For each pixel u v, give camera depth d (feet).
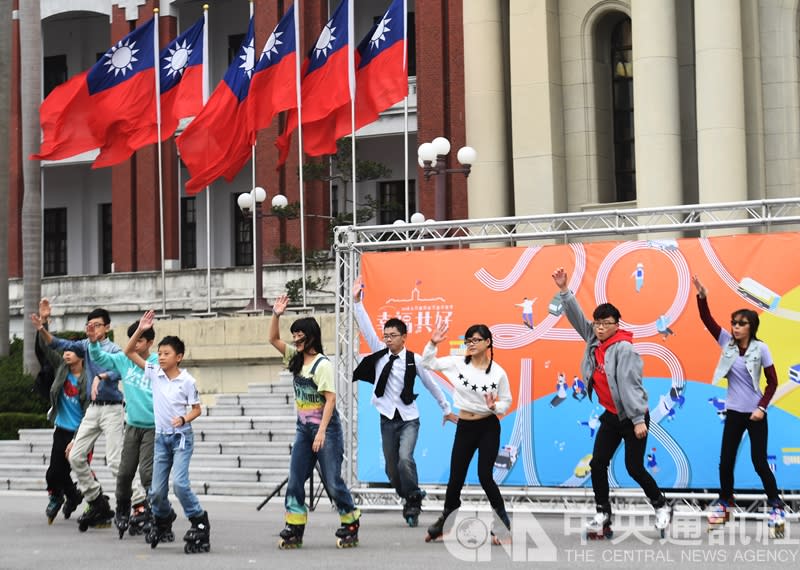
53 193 222.28
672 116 127.95
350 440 72.84
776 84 128.98
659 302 66.59
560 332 68.54
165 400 55.62
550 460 68.49
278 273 187.83
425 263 71.67
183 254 208.85
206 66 135.95
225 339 126.62
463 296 70.64
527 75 138.00
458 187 164.45
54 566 51.44
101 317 63.77
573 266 68.49
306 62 127.54
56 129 133.49
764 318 64.54
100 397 65.00
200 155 133.08
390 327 63.21
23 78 137.28
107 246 219.20
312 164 170.60
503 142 140.26
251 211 151.74
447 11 169.68
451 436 70.90
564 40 140.67
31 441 111.34
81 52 219.82
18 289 208.03
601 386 55.88
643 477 55.42
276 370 124.57
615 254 67.67
